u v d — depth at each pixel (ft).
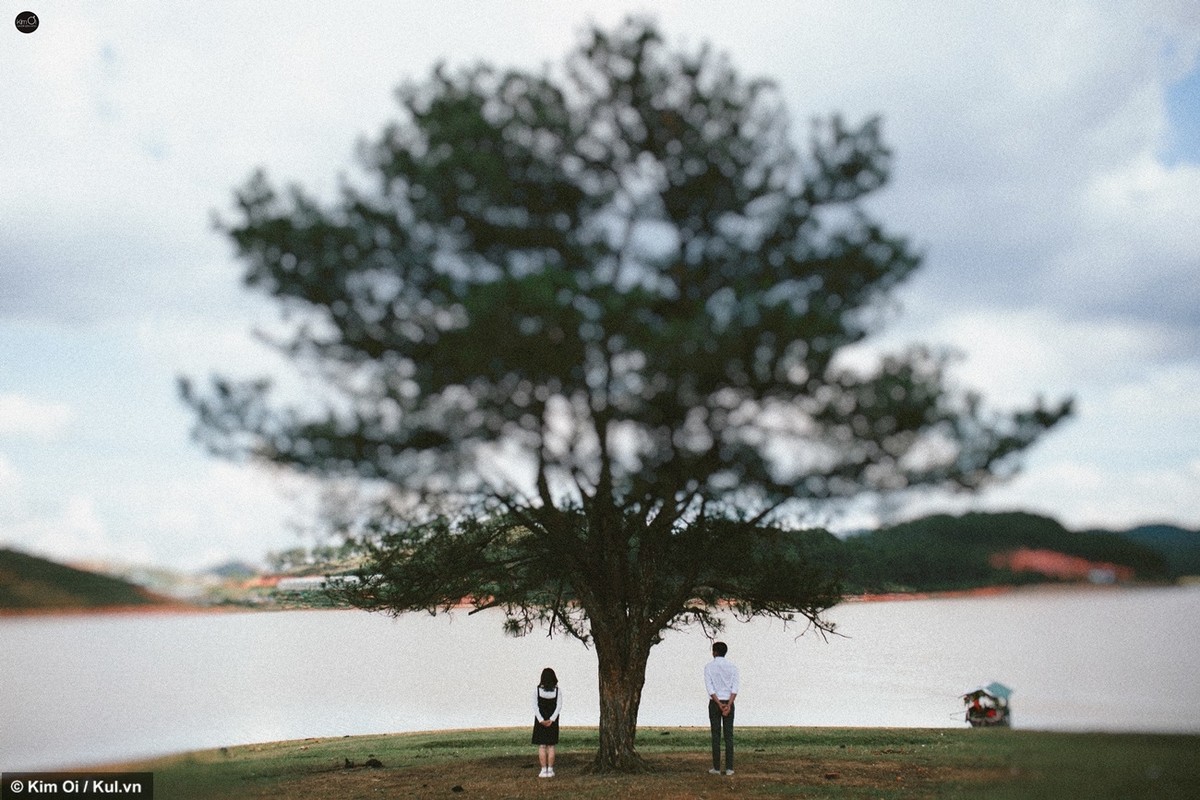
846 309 36.78
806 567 49.60
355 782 48.60
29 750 67.05
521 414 33.19
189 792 45.11
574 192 38.70
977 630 144.77
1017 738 35.96
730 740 46.96
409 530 49.24
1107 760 30.07
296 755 67.97
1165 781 27.94
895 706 126.93
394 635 412.57
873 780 43.14
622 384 32.50
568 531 47.67
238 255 33.99
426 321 34.71
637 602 49.24
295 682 196.44
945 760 46.03
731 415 35.17
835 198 41.22
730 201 40.75
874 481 35.81
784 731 79.15
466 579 52.11
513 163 37.52
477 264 37.37
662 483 37.65
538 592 54.24
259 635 394.73
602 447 35.45
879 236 36.73
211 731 99.09
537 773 49.65
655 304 33.55
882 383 33.17
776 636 330.54
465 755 63.93
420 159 34.76
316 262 34.37
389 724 119.85
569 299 30.01
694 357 30.78
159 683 158.92
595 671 235.81
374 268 36.14
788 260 39.27
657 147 40.42
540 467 39.99
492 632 430.20
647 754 58.95
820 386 34.09
